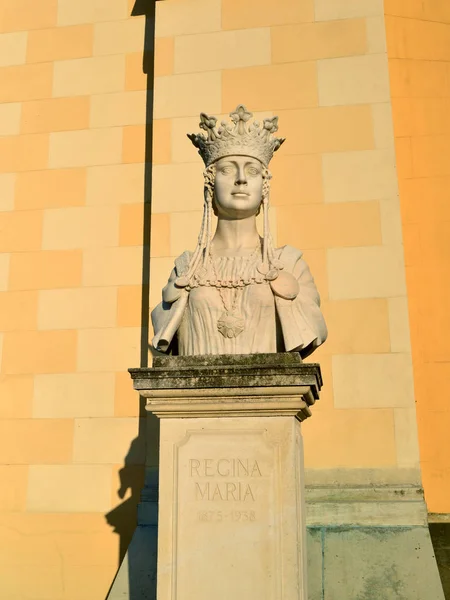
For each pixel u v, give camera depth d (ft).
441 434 22.66
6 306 25.70
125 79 27.37
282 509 13.98
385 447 21.07
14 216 26.58
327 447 21.27
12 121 27.55
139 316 24.97
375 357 21.86
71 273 25.71
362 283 22.53
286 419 14.34
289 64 24.75
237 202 16.29
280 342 16.01
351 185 23.41
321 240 23.11
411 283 24.17
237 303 15.80
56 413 24.34
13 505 23.58
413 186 25.12
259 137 16.58
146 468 22.75
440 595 18.01
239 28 25.29
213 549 13.97
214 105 24.73
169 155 24.53
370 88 24.14
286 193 23.63
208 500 14.19
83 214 26.23
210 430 14.49
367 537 19.36
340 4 25.02
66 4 28.50
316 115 24.17
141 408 24.06
